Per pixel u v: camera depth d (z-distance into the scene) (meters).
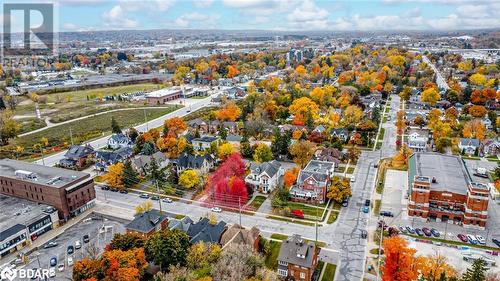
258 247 93.94
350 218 108.88
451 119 189.62
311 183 118.50
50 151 175.25
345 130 177.38
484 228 101.12
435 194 105.69
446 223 105.25
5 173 122.56
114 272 76.19
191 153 155.75
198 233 94.06
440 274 74.12
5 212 109.06
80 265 77.94
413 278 75.44
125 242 86.44
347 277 83.75
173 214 113.69
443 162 127.00
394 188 127.06
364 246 95.19
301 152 144.88
